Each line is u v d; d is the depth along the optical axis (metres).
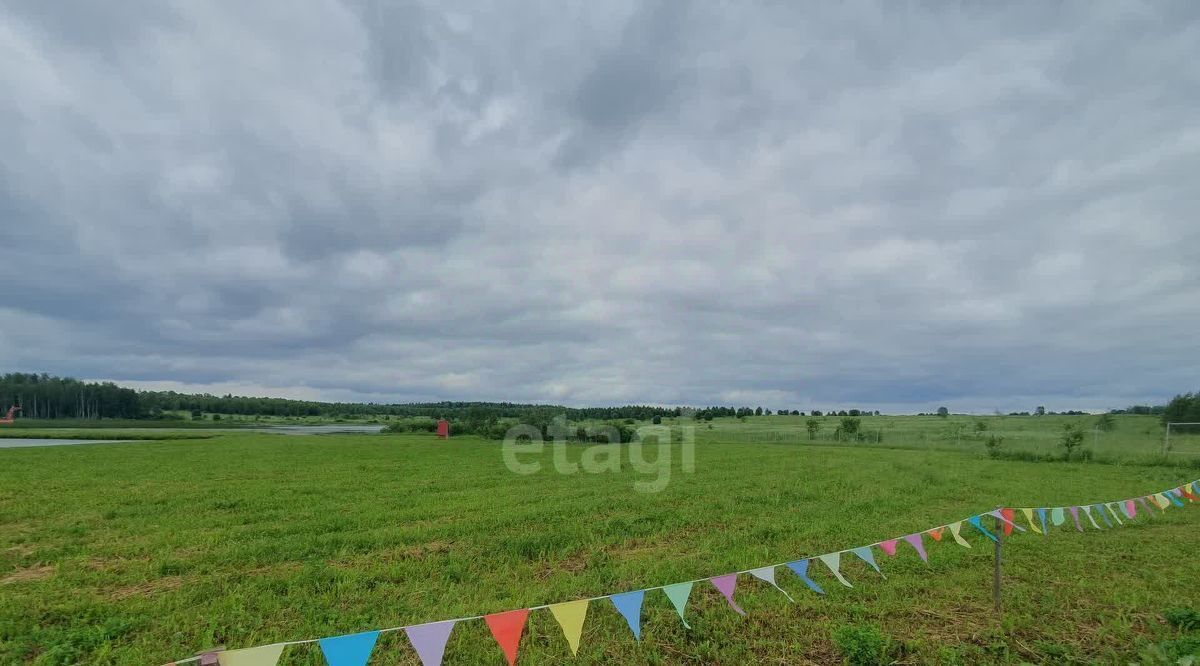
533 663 5.55
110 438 50.25
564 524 11.95
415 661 5.66
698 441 45.41
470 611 6.82
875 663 5.55
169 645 6.03
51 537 10.86
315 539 10.57
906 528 11.36
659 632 6.30
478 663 5.58
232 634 6.29
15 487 17.17
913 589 7.67
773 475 20.78
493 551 9.77
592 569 8.67
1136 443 29.94
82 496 15.55
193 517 12.77
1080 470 22.91
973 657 5.74
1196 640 5.72
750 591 7.59
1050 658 5.71
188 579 8.38
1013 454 28.62
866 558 6.23
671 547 10.15
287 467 23.61
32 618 6.74
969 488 17.28
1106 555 9.40
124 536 11.02
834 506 14.00
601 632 6.31
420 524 12.15
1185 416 43.00
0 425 88.12
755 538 10.65
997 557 7.06
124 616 6.76
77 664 5.58
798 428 58.12
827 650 5.91
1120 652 5.78
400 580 8.30
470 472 22.02
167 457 28.00
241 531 11.38
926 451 33.84
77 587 7.95
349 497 15.77
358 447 36.31
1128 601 7.20
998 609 6.94
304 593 7.60
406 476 20.70
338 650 3.69
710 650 5.83
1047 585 7.89
